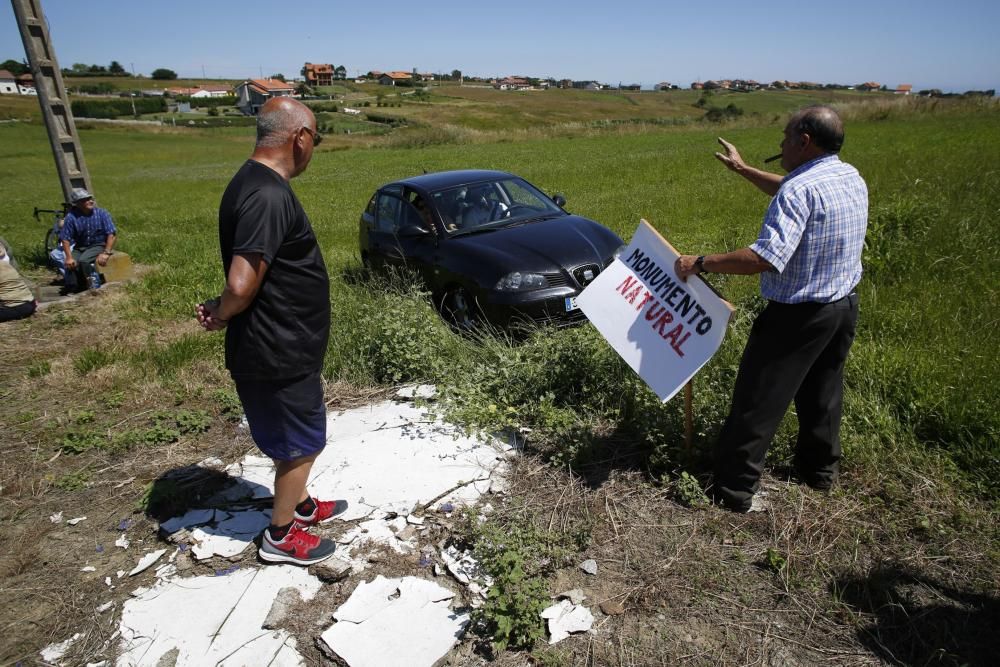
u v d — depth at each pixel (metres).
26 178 29.61
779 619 2.50
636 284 3.34
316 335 2.66
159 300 7.24
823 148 2.70
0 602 2.82
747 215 9.80
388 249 6.92
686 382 3.15
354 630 2.53
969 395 3.62
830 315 2.73
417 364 4.79
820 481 3.21
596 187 14.78
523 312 5.33
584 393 4.20
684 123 40.56
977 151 13.96
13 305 6.71
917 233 6.70
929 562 2.72
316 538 2.96
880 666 2.28
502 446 3.82
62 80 8.52
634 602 2.62
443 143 40.06
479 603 2.62
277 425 2.71
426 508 3.30
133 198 20.80
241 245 2.39
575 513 3.18
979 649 2.32
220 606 2.73
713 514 3.11
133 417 4.48
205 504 3.44
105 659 2.50
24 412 4.62
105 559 3.07
